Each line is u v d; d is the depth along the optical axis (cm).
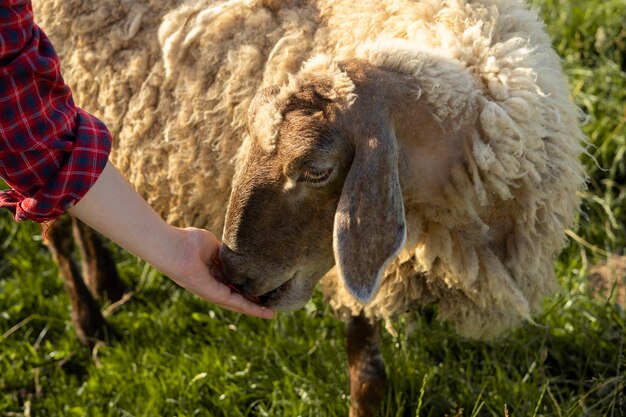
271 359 157
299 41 129
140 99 144
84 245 177
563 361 149
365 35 123
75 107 100
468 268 121
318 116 106
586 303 155
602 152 178
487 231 121
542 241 123
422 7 121
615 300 154
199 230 116
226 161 136
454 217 118
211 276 114
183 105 140
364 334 137
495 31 120
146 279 181
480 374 146
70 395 158
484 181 115
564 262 166
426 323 151
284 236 112
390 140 106
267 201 110
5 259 191
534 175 115
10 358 167
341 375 148
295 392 149
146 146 146
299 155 106
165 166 144
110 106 148
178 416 148
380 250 105
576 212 128
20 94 93
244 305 117
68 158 98
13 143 95
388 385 144
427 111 111
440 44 118
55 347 170
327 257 116
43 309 177
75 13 150
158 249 108
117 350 163
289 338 157
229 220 114
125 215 104
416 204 118
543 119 116
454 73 112
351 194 104
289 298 118
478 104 113
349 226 104
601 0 208
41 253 190
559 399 144
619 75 192
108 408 154
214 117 137
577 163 123
